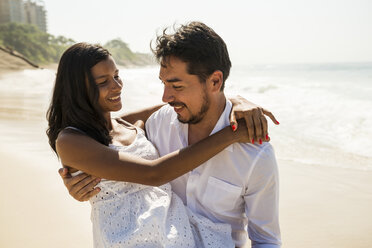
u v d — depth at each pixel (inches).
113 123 80.6
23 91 640.4
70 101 69.8
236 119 69.7
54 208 151.9
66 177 67.8
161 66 67.4
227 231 70.5
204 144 65.4
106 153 63.8
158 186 70.6
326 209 151.8
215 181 70.9
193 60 64.7
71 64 70.0
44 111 388.8
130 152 72.7
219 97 71.8
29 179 182.5
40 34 4259.4
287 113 355.3
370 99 404.8
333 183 177.5
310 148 234.4
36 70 1248.8
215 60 66.7
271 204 70.9
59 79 71.9
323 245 125.3
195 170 71.7
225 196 71.0
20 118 343.0
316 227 137.7
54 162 208.5
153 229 63.0
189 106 68.1
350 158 212.4
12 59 1354.6
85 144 64.4
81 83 69.8
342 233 132.6
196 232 69.4
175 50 64.7
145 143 76.7
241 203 73.7
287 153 224.4
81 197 64.9
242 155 69.5
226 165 70.2
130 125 83.0
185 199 75.2
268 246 71.8
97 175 64.0
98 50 71.6
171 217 66.9
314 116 331.9
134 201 66.5
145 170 62.9
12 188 171.0
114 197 66.2
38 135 272.7
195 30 65.6
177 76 65.9
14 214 145.6
